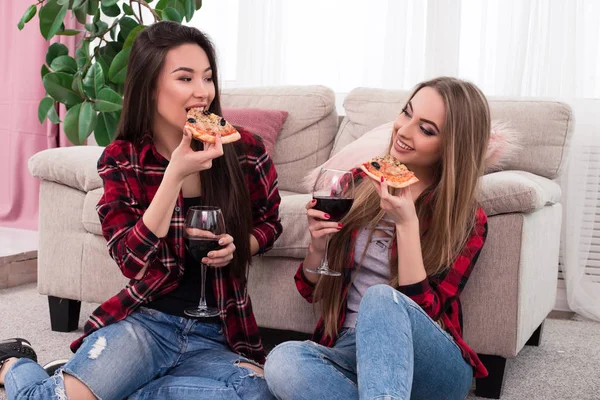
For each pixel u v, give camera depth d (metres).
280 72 3.77
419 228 1.75
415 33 3.46
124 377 1.57
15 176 4.38
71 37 4.25
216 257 1.59
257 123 2.98
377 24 3.55
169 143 1.74
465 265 1.70
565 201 3.19
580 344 2.75
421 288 1.59
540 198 2.04
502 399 2.10
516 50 3.25
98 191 2.50
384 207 1.60
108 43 3.48
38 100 4.32
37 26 4.27
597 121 3.17
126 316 1.65
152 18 4.31
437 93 1.68
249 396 1.53
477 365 1.63
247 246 1.74
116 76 3.23
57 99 3.29
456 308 1.72
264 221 1.88
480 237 1.74
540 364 2.47
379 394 1.27
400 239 1.61
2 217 4.40
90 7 3.42
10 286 3.29
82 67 3.39
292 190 3.03
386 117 2.90
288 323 2.28
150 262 1.66
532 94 3.25
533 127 2.58
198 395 1.54
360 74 3.64
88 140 4.41
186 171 1.53
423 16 3.45
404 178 1.59
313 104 3.04
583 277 3.24
